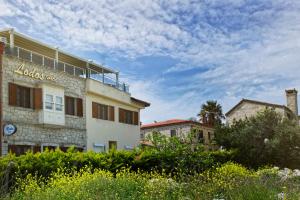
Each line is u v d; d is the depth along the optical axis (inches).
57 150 663.8
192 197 450.0
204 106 2620.6
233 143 1298.0
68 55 1249.4
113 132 1419.8
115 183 515.8
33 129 1037.8
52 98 1097.4
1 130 930.7
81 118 1243.8
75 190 479.5
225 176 573.3
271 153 1250.6
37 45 1146.7
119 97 1462.8
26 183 534.3
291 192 449.7
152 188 482.6
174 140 821.2
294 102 2176.4
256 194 412.5
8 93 967.0
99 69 1443.2
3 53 957.8
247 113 2037.4
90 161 690.8
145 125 2187.5
